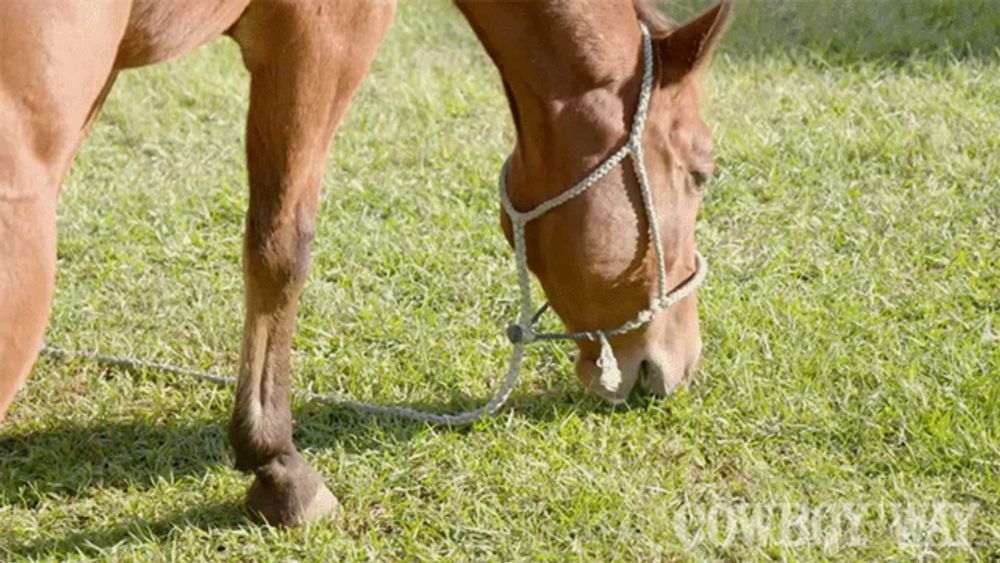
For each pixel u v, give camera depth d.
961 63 8.89
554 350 6.08
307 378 6.02
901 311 6.31
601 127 4.71
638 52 4.72
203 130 8.44
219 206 7.46
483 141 8.19
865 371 5.85
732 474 5.35
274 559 4.88
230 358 6.22
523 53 4.63
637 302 5.06
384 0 4.39
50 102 3.21
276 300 4.82
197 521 5.09
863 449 5.40
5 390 3.36
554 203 4.82
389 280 6.75
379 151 8.03
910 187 7.50
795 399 5.69
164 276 6.82
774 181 7.54
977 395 5.62
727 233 7.11
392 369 6.02
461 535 5.03
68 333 6.30
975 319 6.21
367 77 9.06
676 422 5.61
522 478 5.28
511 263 6.86
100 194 7.55
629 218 4.84
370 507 5.21
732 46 9.27
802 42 9.39
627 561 4.86
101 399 5.86
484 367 6.02
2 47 3.13
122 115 8.46
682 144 4.88
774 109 8.43
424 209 7.40
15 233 3.22
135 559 4.84
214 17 3.89
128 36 3.69
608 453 5.45
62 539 4.96
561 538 4.97
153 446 5.58
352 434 5.61
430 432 5.57
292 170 4.57
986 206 7.20
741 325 6.17
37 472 5.40
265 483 5.03
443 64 9.29
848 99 8.55
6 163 3.17
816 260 6.81
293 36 4.24
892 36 9.29
